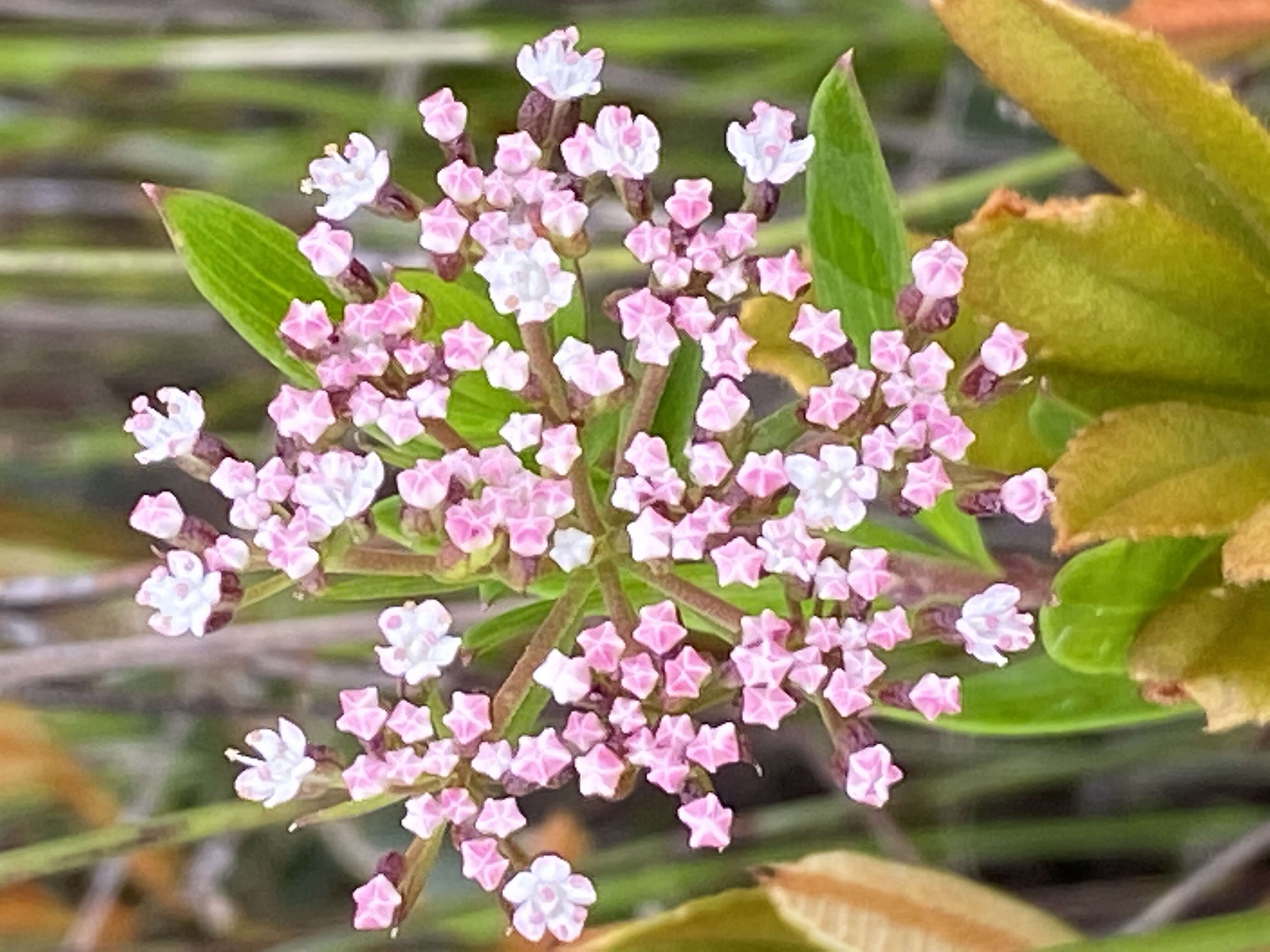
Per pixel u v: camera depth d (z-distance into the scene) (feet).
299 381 0.29
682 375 0.30
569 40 0.28
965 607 0.28
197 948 0.49
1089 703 0.31
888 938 0.34
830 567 0.28
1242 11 0.34
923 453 0.28
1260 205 0.29
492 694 0.37
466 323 0.28
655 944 0.35
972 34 0.29
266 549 0.28
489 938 0.44
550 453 0.28
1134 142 0.29
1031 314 0.29
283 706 0.44
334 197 0.28
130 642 0.41
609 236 0.48
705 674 0.27
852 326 0.30
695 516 0.28
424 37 0.48
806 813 0.47
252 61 0.48
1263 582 0.28
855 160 0.30
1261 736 0.38
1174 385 0.30
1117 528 0.28
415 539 0.28
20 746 0.47
